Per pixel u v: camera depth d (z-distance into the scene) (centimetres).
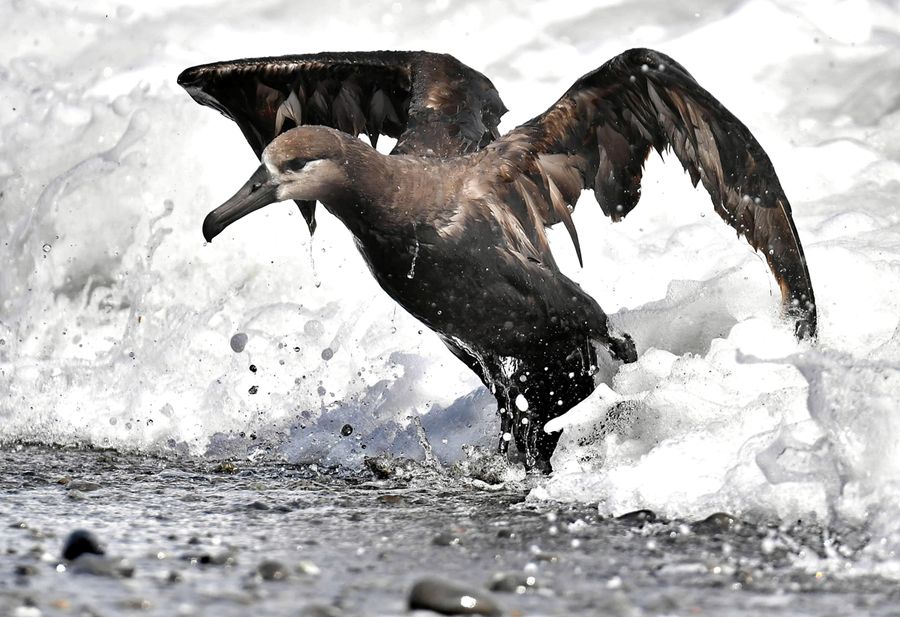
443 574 705
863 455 803
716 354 1035
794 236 1060
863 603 646
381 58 1255
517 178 1092
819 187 1627
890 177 1636
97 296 1669
